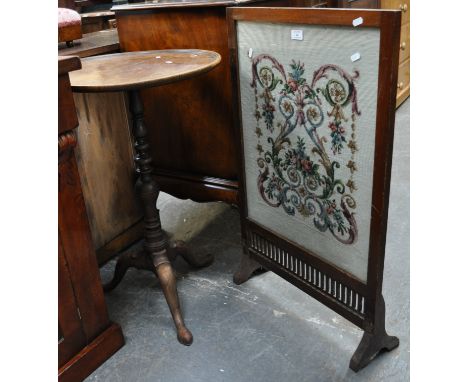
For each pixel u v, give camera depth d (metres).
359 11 0.99
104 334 1.38
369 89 1.04
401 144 2.83
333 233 1.29
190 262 1.76
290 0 1.88
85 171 1.70
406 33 3.42
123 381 1.31
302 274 1.46
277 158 1.38
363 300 1.27
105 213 1.83
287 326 1.47
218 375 1.31
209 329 1.48
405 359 1.32
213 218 2.16
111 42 1.75
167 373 1.33
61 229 1.20
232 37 1.35
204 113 1.68
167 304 1.58
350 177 1.17
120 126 1.82
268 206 1.50
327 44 1.10
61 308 1.24
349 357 1.34
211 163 1.76
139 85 1.14
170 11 1.58
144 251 1.60
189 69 1.25
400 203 2.16
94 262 1.32
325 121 1.18
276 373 1.31
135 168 1.93
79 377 1.31
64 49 1.59
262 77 1.32
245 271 1.67
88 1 2.64
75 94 1.59
